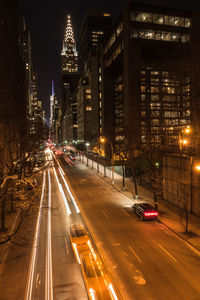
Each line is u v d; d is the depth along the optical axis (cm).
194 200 2542
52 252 1728
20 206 2228
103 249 1767
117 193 3656
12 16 6400
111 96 8731
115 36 7438
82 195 3562
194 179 2538
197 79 3888
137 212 2519
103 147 8088
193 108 3712
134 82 6309
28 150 3119
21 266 1540
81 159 9481
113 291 1230
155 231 2120
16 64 7612
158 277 1399
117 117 8531
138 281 1359
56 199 3334
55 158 10200
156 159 3934
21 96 9325
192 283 1341
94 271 1200
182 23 6531
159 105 6444
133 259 1614
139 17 6275
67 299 1211
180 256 1656
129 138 4650
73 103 19550
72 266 1533
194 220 2372
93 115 10394
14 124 3147
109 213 2666
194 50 6234
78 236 1783
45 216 2561
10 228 2178
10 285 1339
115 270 1476
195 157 2553
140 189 3903
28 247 1808
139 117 6088
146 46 6325
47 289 1296
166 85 6500
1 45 4575
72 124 19575
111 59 8031
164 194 3244
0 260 1603
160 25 6378
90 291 1083
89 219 2466
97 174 5653
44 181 4859
